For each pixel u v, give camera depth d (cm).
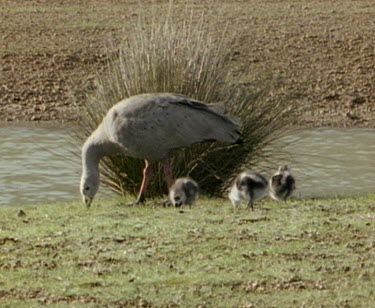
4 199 2695
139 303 1609
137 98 2359
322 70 4306
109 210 2281
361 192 2712
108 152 2394
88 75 4228
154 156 2361
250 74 3225
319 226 2027
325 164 3088
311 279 1706
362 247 1878
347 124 3738
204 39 2925
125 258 1827
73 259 1830
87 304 1608
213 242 1916
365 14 5191
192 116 2350
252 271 1747
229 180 2588
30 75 4244
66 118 3791
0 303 1612
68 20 4991
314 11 5253
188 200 2311
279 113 2633
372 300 1608
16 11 5209
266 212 2192
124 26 4522
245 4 5369
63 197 2719
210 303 1603
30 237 1984
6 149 3306
